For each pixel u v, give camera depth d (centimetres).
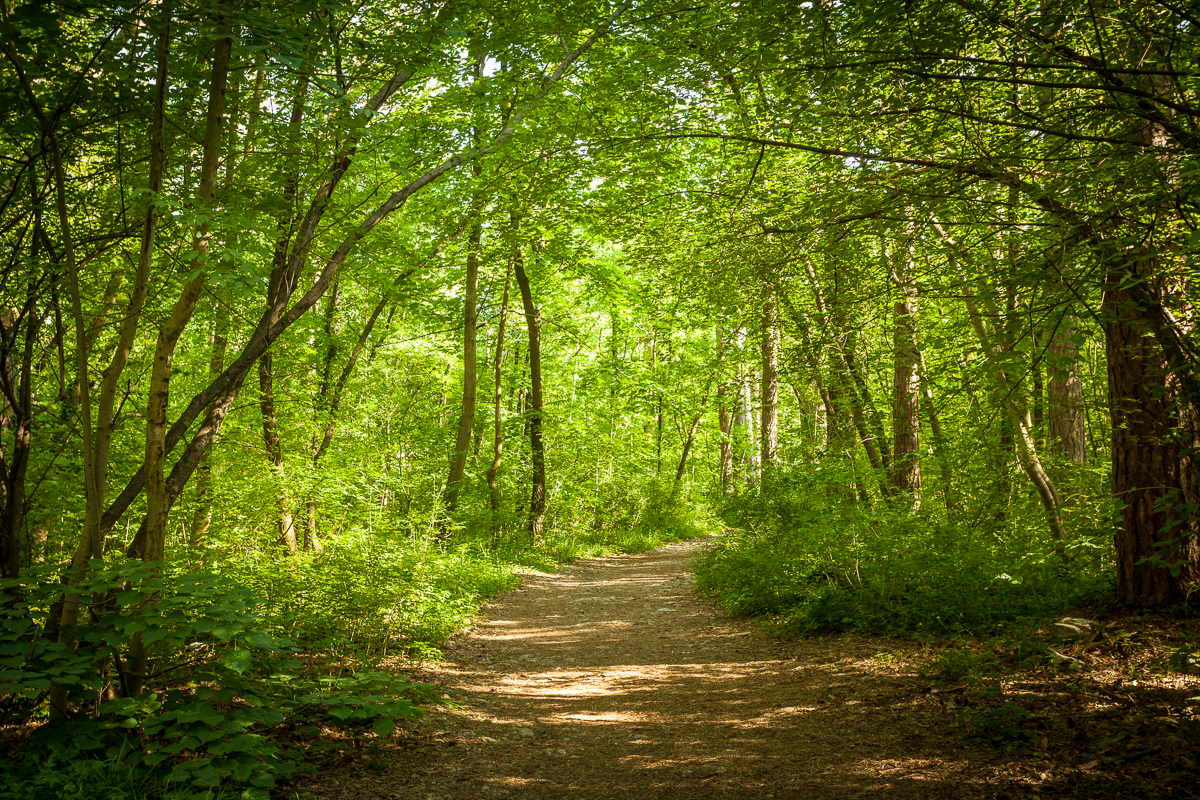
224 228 513
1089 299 507
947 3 459
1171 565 573
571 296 2441
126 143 601
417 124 885
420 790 447
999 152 529
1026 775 412
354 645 701
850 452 1245
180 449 987
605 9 917
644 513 2595
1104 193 450
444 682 716
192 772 381
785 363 1305
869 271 742
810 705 606
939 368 649
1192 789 365
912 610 794
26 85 448
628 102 785
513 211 1170
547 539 1983
